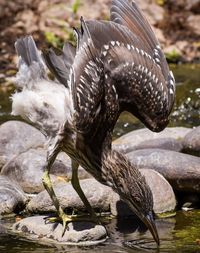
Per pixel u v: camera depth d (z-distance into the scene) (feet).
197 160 42.52
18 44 40.52
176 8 73.77
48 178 37.91
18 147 45.62
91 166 37.09
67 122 37.06
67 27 69.46
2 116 54.44
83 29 35.91
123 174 36.04
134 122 54.44
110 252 35.12
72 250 35.32
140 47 37.86
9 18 70.38
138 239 36.83
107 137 36.76
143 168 42.29
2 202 39.70
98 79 36.09
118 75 36.81
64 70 39.27
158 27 72.08
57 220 37.29
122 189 36.14
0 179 41.39
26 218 37.96
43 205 39.40
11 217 39.45
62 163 43.16
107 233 37.47
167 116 38.50
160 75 38.32
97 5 71.51
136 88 37.45
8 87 60.70
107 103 36.52
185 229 38.19
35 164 42.52
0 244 35.86
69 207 39.58
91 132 36.42
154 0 73.77
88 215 38.19
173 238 36.91
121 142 46.98
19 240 36.40
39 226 37.04
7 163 43.55
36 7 71.26
